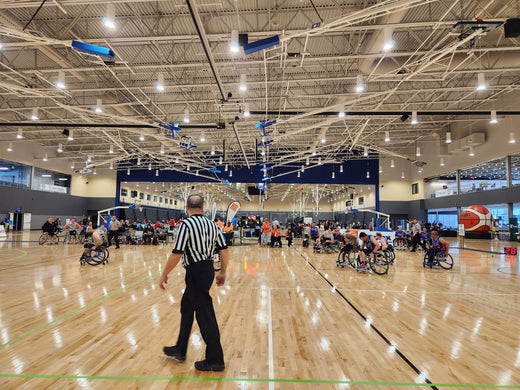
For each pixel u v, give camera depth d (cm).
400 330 384
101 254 946
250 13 929
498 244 1836
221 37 921
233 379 256
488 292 614
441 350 324
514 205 1939
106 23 705
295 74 1351
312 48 1129
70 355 301
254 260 1118
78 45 621
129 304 494
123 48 1116
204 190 4494
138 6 891
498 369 282
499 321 425
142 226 1873
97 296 546
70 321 406
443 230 2477
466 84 1420
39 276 739
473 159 2066
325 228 1708
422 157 2686
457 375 269
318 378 260
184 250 275
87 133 2055
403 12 802
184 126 1452
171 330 374
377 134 2228
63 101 1573
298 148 2577
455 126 2245
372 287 655
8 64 1197
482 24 731
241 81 998
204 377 259
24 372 265
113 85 1402
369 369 278
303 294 582
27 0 725
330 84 1427
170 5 891
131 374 263
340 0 878
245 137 2098
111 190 3366
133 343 333
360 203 3925
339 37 1061
